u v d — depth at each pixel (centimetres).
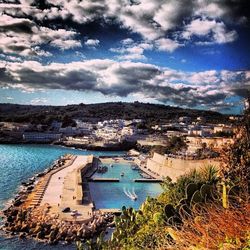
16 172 12812
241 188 1095
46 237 5428
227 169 1262
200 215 832
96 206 8138
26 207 7144
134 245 1136
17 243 5209
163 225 1108
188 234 736
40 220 6081
